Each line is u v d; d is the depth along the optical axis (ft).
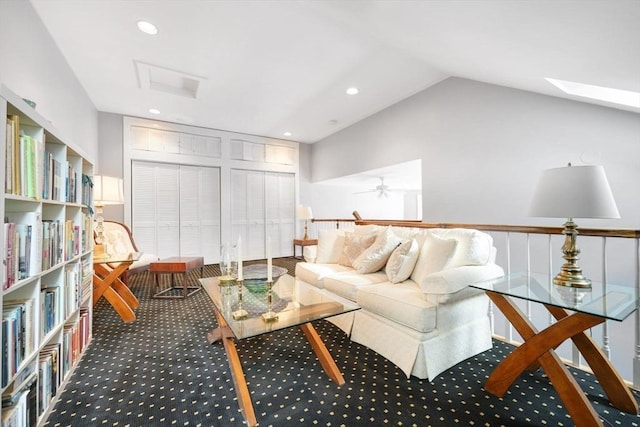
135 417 4.50
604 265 5.49
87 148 12.53
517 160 9.43
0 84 3.20
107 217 14.74
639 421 4.37
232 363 4.96
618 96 6.99
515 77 8.27
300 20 7.79
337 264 10.03
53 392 4.77
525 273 6.32
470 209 10.71
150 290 11.63
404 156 13.39
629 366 7.62
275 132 18.70
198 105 13.92
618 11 3.75
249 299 6.47
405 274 7.19
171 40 8.68
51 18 7.66
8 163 3.53
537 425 4.33
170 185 16.61
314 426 4.33
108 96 12.78
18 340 3.63
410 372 5.56
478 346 6.46
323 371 5.83
